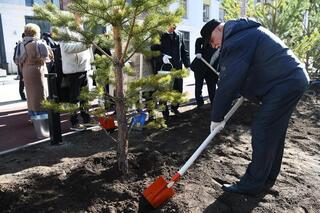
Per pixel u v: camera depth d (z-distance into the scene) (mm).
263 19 7293
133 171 3658
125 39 3479
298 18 7434
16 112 7664
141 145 4562
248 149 4605
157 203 3039
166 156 4102
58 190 3219
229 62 2996
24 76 5051
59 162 3965
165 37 5918
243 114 6266
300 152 4688
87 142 4844
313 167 4137
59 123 4773
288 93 3018
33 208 2971
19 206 2990
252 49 2975
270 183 3613
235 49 2963
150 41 3406
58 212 2943
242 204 3201
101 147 4594
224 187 3395
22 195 3109
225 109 3098
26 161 4094
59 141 4797
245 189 3293
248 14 7398
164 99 3510
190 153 4312
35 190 3189
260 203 3242
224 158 4242
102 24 3273
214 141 4809
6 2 18047
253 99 3312
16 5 18391
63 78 5707
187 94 3643
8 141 5242
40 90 5051
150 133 5160
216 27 3248
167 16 3152
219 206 3121
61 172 3525
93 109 3834
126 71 3787
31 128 6055
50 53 5605
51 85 4520
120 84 3430
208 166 3941
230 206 3164
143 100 3703
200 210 3055
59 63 5621
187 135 5078
